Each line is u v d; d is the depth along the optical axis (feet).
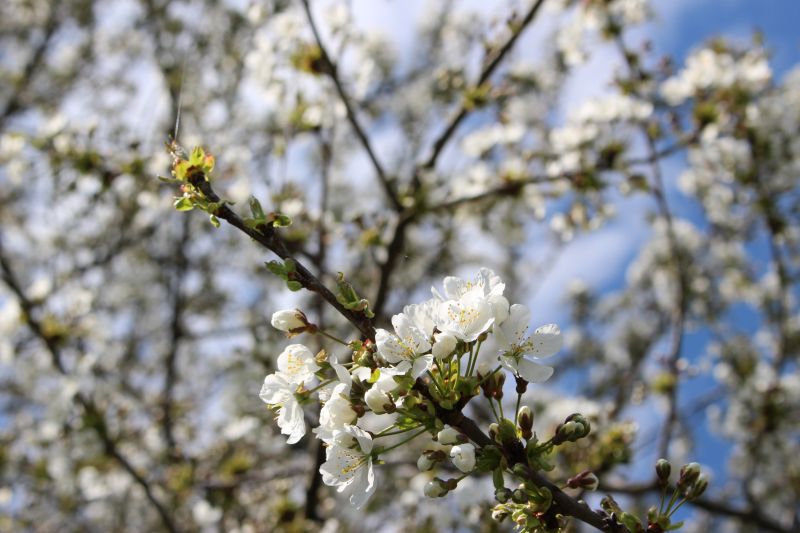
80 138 23.41
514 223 24.72
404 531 19.58
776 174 27.91
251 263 35.81
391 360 7.47
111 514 30.04
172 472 25.27
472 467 7.39
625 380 29.43
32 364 25.13
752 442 29.78
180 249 34.71
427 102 35.06
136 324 37.55
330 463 7.75
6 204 36.78
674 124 24.17
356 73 23.00
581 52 25.80
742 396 28.84
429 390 7.66
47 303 25.77
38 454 26.18
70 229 34.73
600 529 7.56
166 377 32.19
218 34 35.50
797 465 28.22
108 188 23.43
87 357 24.54
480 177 23.56
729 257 34.32
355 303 7.71
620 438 19.06
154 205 26.08
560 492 7.49
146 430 29.01
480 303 7.76
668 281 34.83
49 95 42.98
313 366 8.08
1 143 24.25
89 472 25.94
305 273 7.78
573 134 23.30
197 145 7.96
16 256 36.63
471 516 18.43
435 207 21.62
